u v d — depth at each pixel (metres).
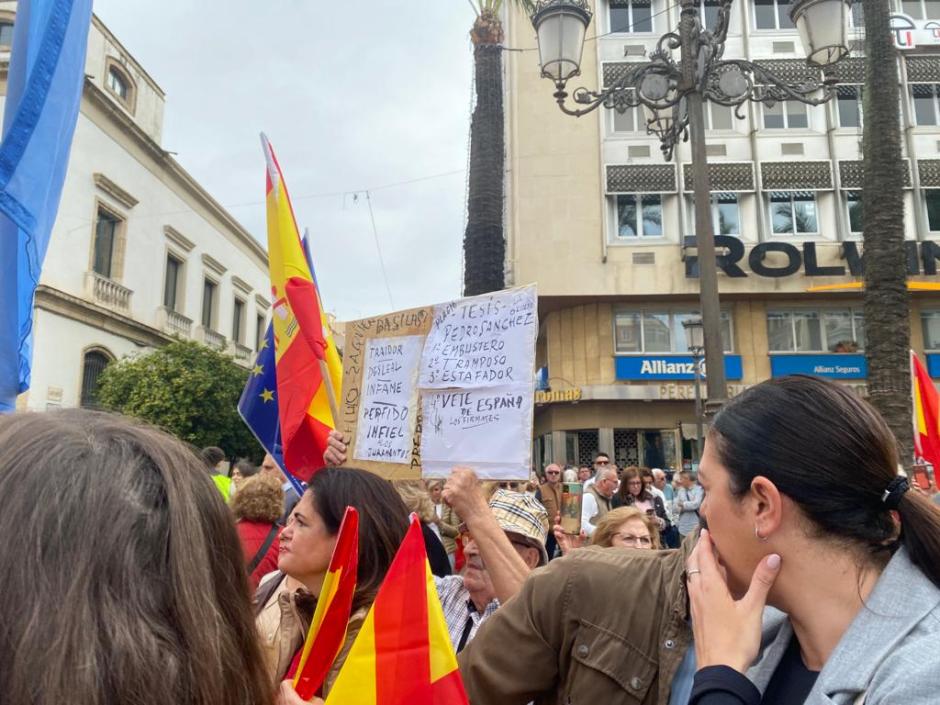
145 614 0.76
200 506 0.87
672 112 7.93
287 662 2.26
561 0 6.95
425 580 1.44
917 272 22.08
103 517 0.77
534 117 22.97
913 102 22.86
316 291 3.85
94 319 21.81
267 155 3.98
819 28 6.30
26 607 0.72
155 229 25.67
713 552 1.42
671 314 22.91
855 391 1.36
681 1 6.67
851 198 22.56
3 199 2.67
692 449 22.22
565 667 1.65
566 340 23.12
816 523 1.27
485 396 3.15
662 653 1.53
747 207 22.59
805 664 1.36
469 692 1.71
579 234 22.34
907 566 1.24
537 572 1.74
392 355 3.55
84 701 0.70
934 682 1.06
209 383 20.72
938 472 6.38
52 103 2.85
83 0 3.00
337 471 2.38
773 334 22.84
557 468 9.08
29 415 0.87
